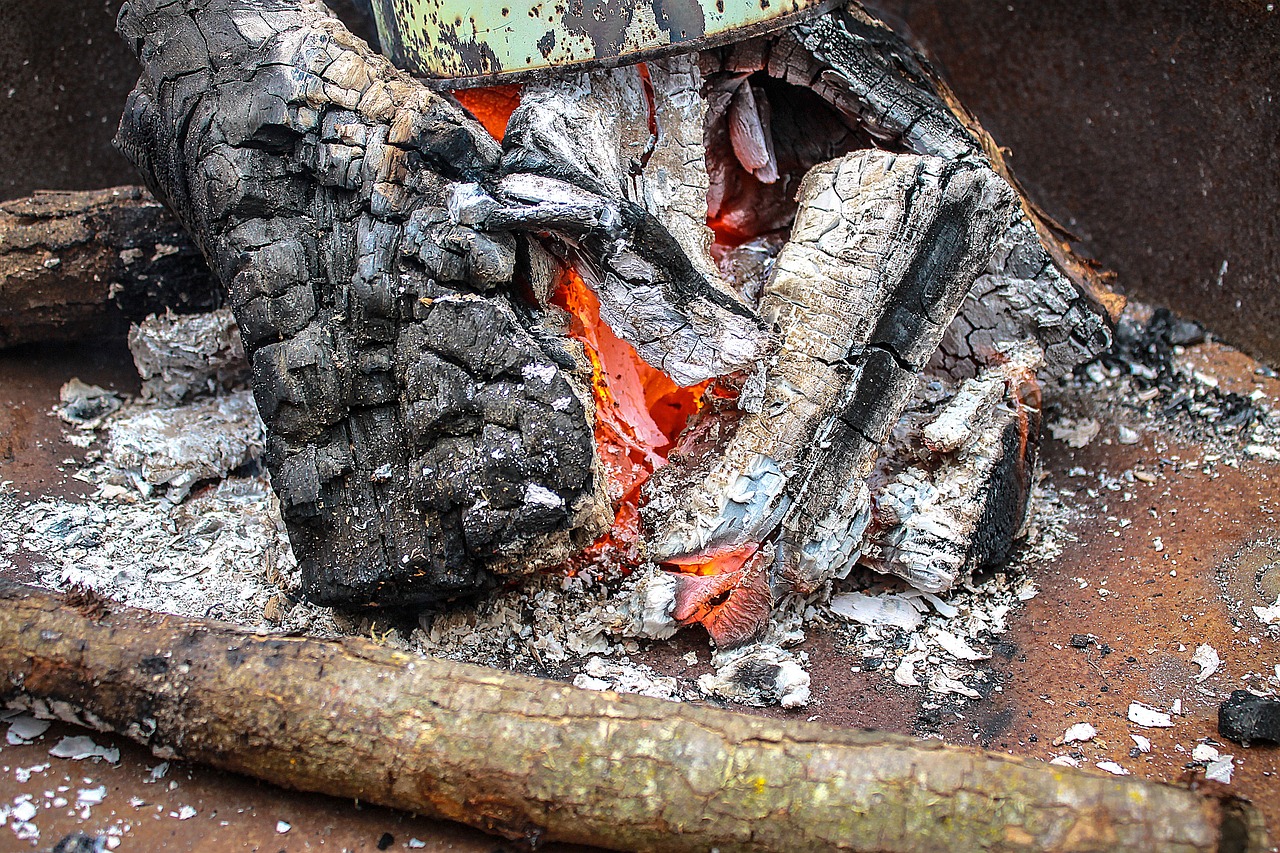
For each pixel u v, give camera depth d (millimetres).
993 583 699
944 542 671
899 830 535
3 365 794
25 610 585
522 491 611
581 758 550
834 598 687
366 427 631
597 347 701
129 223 778
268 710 563
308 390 626
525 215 617
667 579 650
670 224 684
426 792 557
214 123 645
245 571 676
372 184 625
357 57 647
